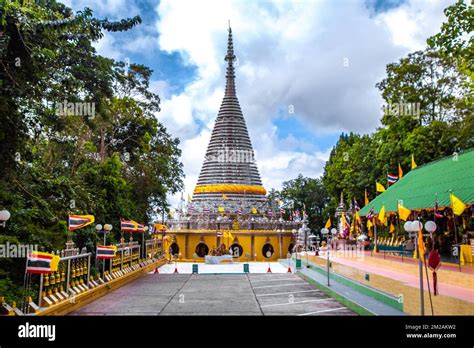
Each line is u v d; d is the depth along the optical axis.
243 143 72.69
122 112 47.78
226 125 72.88
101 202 35.69
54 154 35.47
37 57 20.97
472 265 25.59
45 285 19.97
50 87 24.64
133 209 44.00
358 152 66.06
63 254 22.22
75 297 22.39
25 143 23.45
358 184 62.62
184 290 30.89
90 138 43.38
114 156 40.88
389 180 46.22
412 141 47.59
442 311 16.73
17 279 21.36
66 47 26.94
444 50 28.59
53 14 24.52
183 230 65.44
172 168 61.31
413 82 51.38
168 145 58.62
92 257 30.78
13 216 22.19
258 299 26.45
